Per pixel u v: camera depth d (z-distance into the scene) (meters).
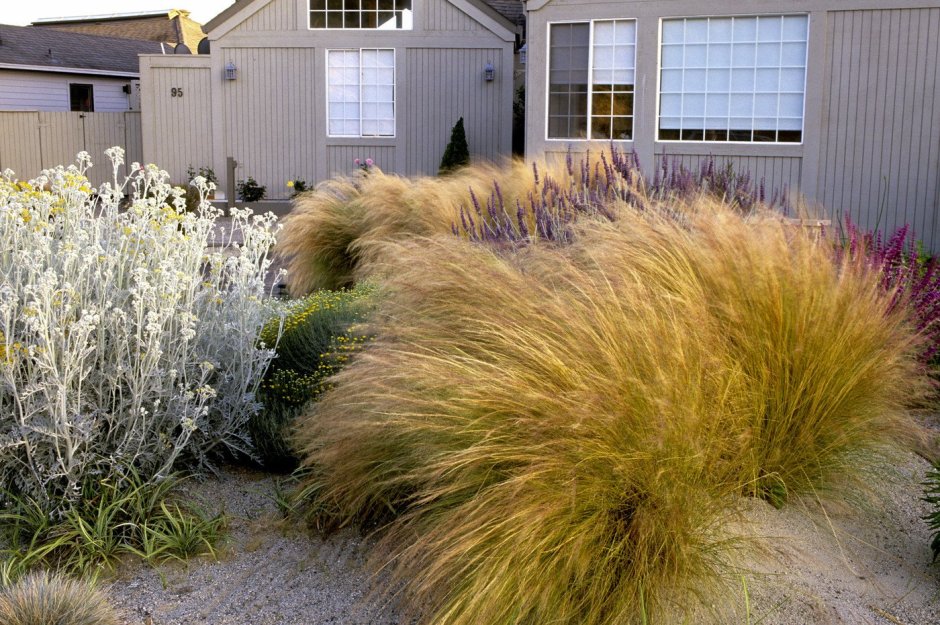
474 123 16.45
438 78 16.42
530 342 3.22
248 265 4.56
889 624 2.90
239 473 4.43
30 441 3.69
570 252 4.26
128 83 28.52
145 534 3.58
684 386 3.02
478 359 3.40
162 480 3.99
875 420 3.62
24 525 3.68
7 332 3.57
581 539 2.66
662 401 2.87
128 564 3.54
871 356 3.64
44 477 3.72
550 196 6.62
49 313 3.65
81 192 4.50
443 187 8.13
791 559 3.16
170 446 4.08
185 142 17.22
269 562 3.53
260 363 4.58
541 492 2.75
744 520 3.07
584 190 6.26
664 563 2.78
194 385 4.29
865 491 3.54
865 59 9.84
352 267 9.08
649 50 10.68
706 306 3.51
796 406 3.44
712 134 10.60
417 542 2.93
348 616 3.12
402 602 3.12
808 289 3.60
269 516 3.92
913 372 4.09
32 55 25.42
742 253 3.74
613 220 5.36
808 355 3.43
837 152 10.05
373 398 3.41
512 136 16.72
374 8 16.38
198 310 4.48
